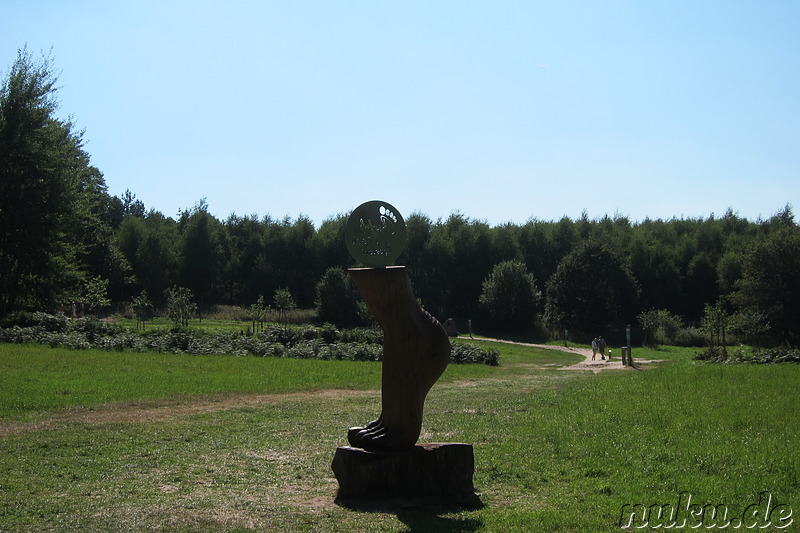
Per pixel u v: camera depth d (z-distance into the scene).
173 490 8.70
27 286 36.41
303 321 57.34
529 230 69.31
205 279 65.62
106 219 73.12
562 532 6.89
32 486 8.80
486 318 62.69
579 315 57.75
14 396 15.76
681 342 54.47
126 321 47.84
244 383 20.08
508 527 7.01
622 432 12.02
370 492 8.19
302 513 7.62
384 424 8.44
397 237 8.41
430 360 8.32
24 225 35.28
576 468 9.66
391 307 8.34
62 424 13.23
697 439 11.23
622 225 76.25
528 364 34.06
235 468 9.90
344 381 21.72
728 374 22.23
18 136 35.75
